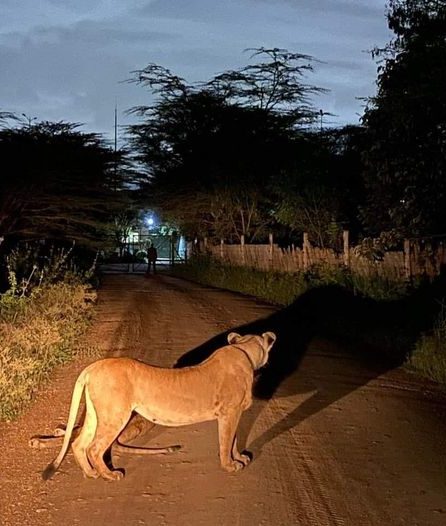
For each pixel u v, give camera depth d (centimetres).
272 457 796
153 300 2381
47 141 2355
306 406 1012
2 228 2195
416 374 1234
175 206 4022
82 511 648
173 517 637
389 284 1844
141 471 748
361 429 907
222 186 3728
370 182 1878
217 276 3275
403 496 693
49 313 1498
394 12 1496
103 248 3061
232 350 775
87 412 733
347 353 1409
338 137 3203
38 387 1080
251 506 662
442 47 1395
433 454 816
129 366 730
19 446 824
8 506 659
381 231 1923
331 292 2033
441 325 1388
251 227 3812
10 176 2198
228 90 4097
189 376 743
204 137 3994
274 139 3831
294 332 1659
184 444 833
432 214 1535
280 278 2538
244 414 965
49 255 2678
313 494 693
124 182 2781
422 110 1412
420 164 1473
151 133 4153
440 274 1692
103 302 2297
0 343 1134
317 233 2695
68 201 2322
